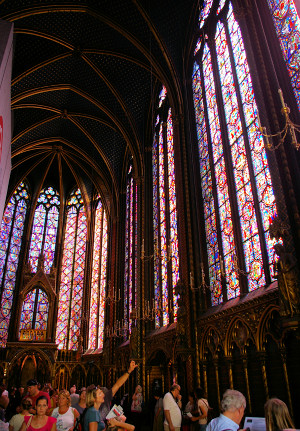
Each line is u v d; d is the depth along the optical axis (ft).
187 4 57.62
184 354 41.63
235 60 43.73
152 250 62.80
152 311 56.75
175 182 51.98
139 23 57.36
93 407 15.25
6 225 92.84
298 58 32.55
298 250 26.37
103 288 86.22
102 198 92.58
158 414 25.29
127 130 73.00
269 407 11.93
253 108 38.32
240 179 39.32
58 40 62.34
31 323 85.66
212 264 43.37
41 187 98.43
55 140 87.15
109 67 67.10
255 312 31.63
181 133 53.57
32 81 69.26
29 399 19.70
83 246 98.89
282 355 27.63
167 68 58.39
